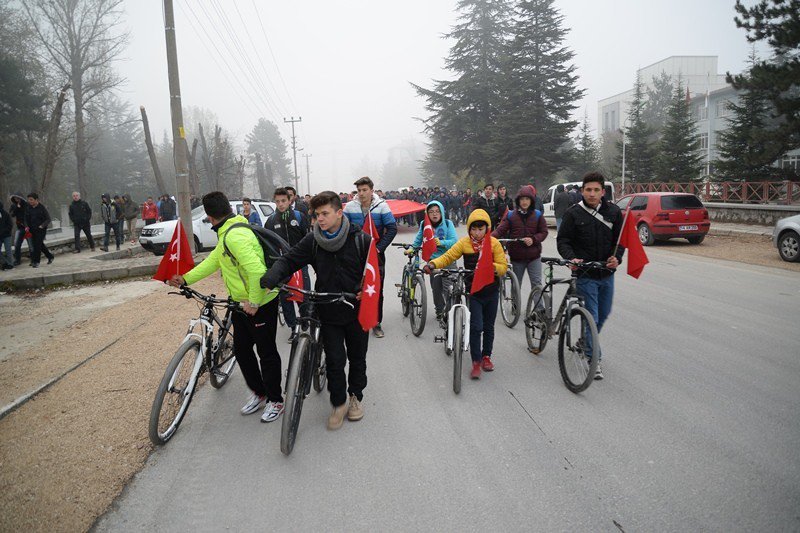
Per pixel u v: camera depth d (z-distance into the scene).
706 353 5.21
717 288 8.45
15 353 5.76
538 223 6.60
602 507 2.76
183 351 3.74
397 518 2.73
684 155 32.78
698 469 3.09
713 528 2.56
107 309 7.86
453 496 2.91
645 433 3.56
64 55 30.66
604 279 4.64
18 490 3.07
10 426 3.91
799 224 10.69
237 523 2.74
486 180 38.84
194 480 3.17
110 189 54.41
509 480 3.05
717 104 44.62
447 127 40.09
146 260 12.09
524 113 35.31
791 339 5.62
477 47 40.34
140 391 4.50
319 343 4.19
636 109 38.88
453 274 4.87
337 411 3.81
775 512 2.67
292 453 3.47
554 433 3.61
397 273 10.74
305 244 3.70
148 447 3.58
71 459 3.42
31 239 12.03
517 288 6.41
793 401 4.02
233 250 3.66
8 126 27.89
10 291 9.48
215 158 36.81
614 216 4.50
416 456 3.37
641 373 4.69
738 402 4.01
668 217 13.78
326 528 2.67
